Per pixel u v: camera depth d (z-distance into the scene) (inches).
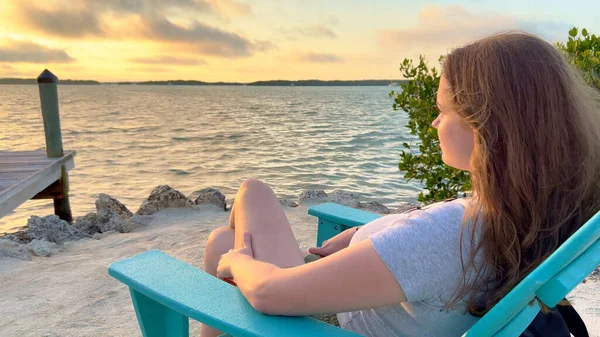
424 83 163.8
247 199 67.4
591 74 123.4
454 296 44.9
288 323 46.4
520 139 42.6
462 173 156.5
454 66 47.3
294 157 620.1
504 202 43.3
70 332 109.0
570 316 47.8
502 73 43.4
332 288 44.2
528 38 45.5
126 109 2372.0
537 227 42.8
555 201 43.1
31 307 122.2
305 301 45.3
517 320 39.0
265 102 3567.9
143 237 189.5
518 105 42.8
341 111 2087.8
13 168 274.7
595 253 36.9
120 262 59.0
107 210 234.4
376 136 890.1
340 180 452.1
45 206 358.6
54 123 305.7
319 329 45.5
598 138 44.0
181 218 220.5
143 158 622.5
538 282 36.7
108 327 111.4
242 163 574.9
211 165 561.9
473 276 44.4
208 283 54.0
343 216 86.5
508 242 43.5
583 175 43.3
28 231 189.2
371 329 52.4
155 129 1112.2
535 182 42.8
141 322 57.9
